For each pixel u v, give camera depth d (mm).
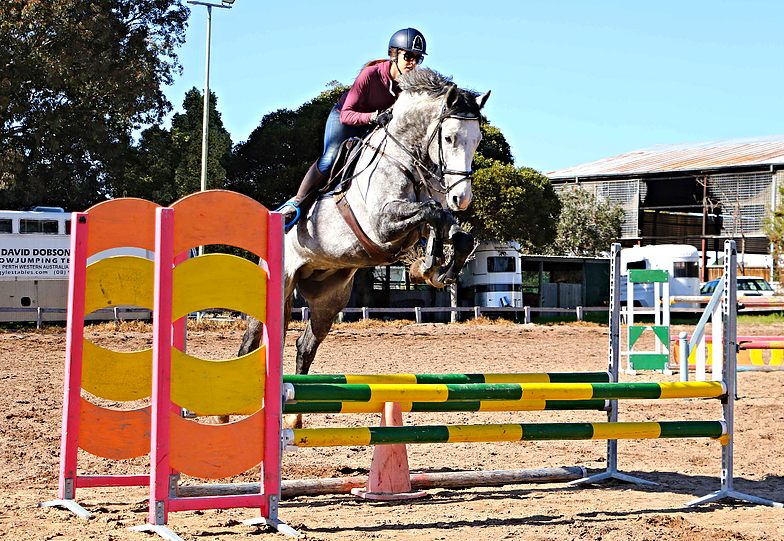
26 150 25250
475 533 4246
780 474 6184
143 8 27344
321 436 4512
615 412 5699
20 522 4301
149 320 22531
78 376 4699
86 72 24219
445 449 7211
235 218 4355
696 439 7945
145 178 28734
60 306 21453
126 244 4746
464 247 4969
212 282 4277
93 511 4652
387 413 4953
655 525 4527
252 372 4387
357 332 20312
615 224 38625
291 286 6309
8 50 23797
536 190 29516
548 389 4930
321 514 4734
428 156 5438
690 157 44969
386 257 5754
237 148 31234
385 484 5207
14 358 13750
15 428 7418
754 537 4250
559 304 33594
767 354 17594
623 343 19547
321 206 5930
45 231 21375
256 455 4387
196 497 4613
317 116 29922
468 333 21000
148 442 4914
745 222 39000
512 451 7125
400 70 5977
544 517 4648
